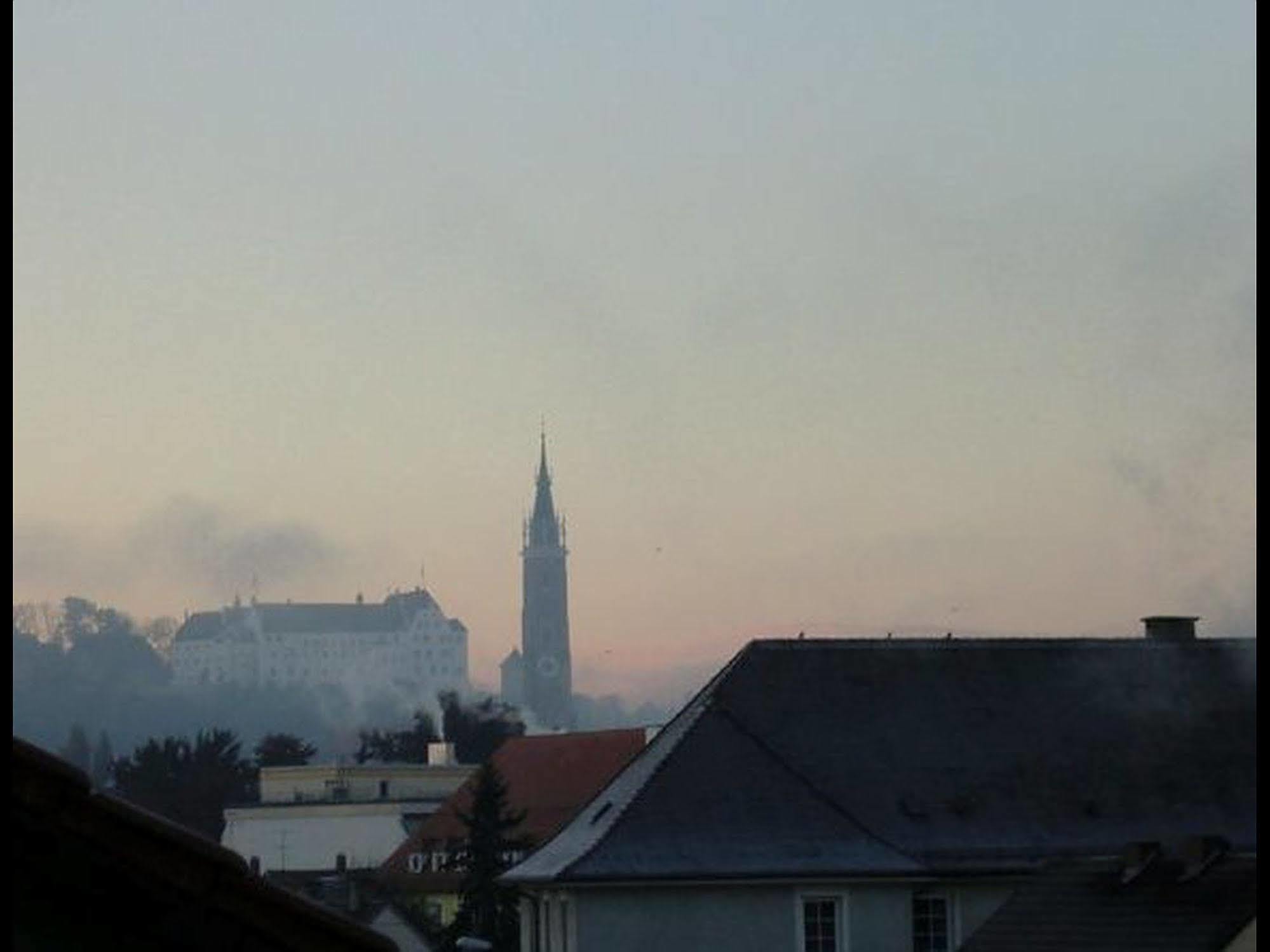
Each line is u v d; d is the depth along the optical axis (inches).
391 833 6353.3
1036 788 2977.4
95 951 537.6
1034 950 2063.2
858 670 3078.2
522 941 2977.4
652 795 2869.1
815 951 2797.7
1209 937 1932.8
